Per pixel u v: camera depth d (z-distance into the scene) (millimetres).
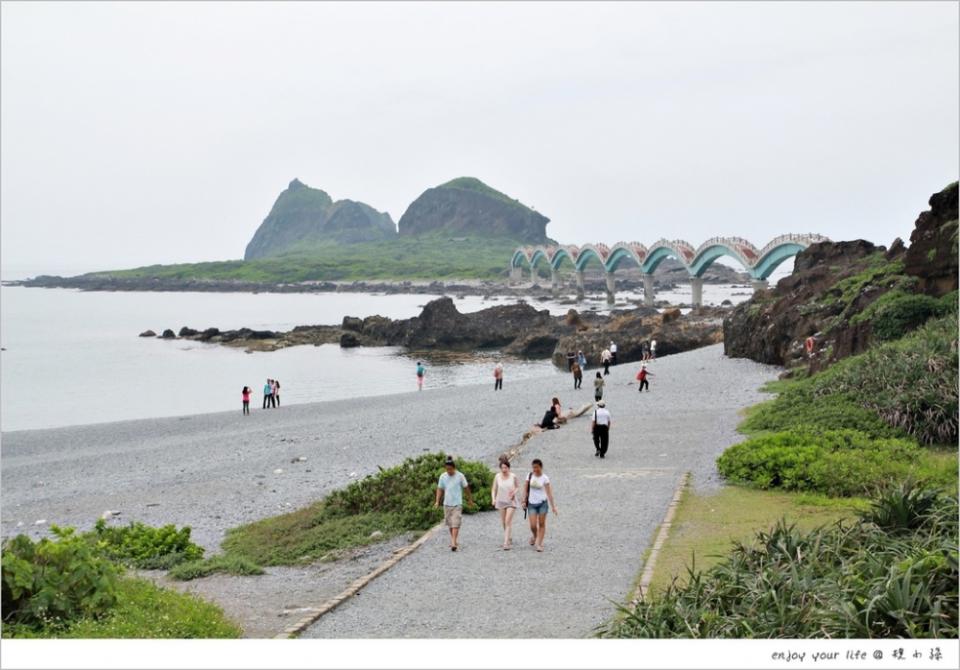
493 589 14555
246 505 26891
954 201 38594
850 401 27688
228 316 161625
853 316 40500
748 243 116188
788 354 48125
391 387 67438
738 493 20453
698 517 18312
